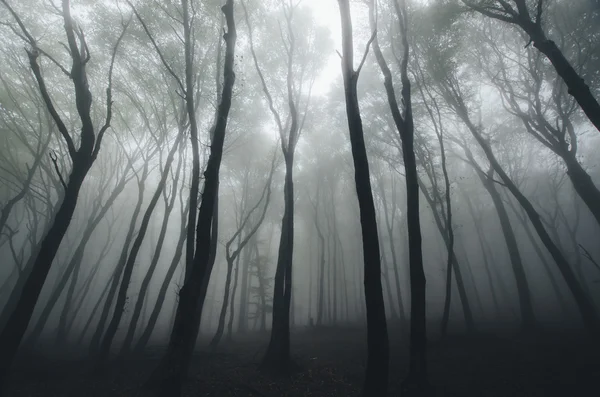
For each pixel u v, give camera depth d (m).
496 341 13.12
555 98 14.16
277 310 11.84
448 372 9.87
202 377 10.19
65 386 9.32
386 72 10.37
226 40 8.46
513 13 9.81
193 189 10.73
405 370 10.63
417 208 8.92
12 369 10.44
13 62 13.87
